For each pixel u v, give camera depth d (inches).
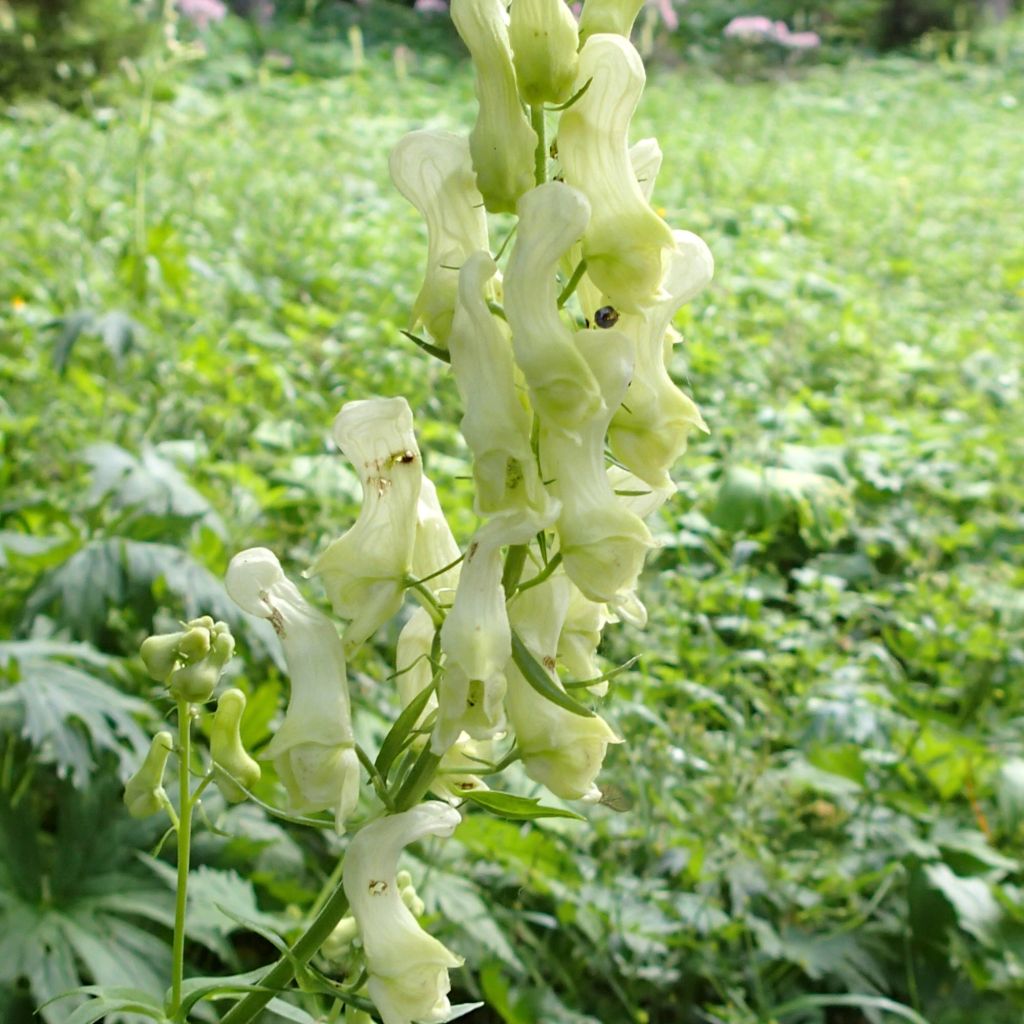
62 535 13.3
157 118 37.6
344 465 15.8
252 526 14.1
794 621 15.1
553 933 11.1
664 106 52.3
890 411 22.6
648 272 5.2
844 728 13.0
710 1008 10.4
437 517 6.0
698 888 11.3
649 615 14.2
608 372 5.2
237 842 10.1
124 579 11.5
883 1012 11.0
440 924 10.2
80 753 9.9
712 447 19.9
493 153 5.2
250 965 10.6
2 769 10.9
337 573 5.7
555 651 5.7
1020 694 14.6
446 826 5.5
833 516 17.8
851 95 59.8
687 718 12.3
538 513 5.2
